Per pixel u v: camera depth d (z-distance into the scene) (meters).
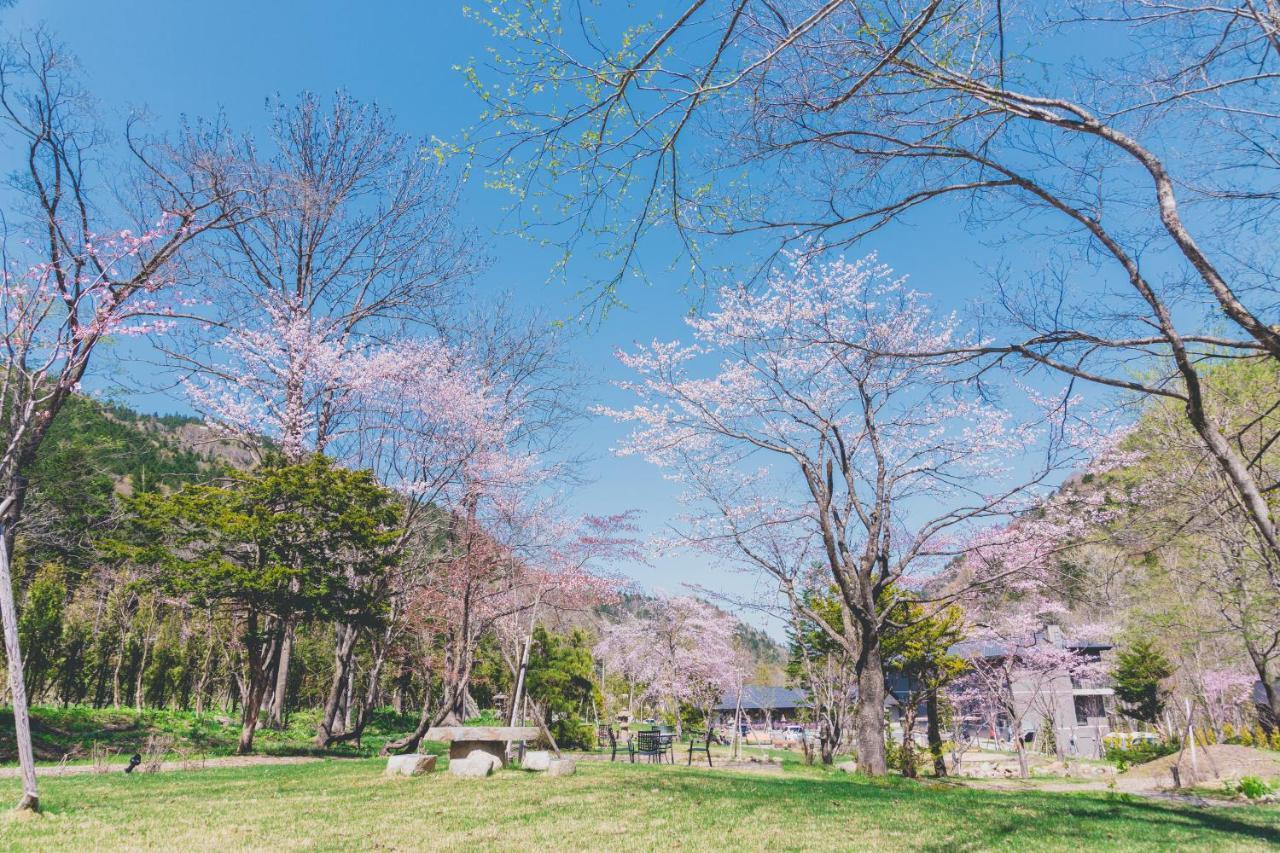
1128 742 30.97
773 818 8.30
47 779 10.27
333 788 9.73
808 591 21.77
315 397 19.14
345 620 16.05
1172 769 16.89
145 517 15.45
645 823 7.71
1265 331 5.71
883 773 14.95
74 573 24.81
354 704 29.38
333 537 16.02
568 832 7.15
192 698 28.47
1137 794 15.62
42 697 22.77
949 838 7.50
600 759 21.41
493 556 18.72
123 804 7.97
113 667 24.94
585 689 33.38
